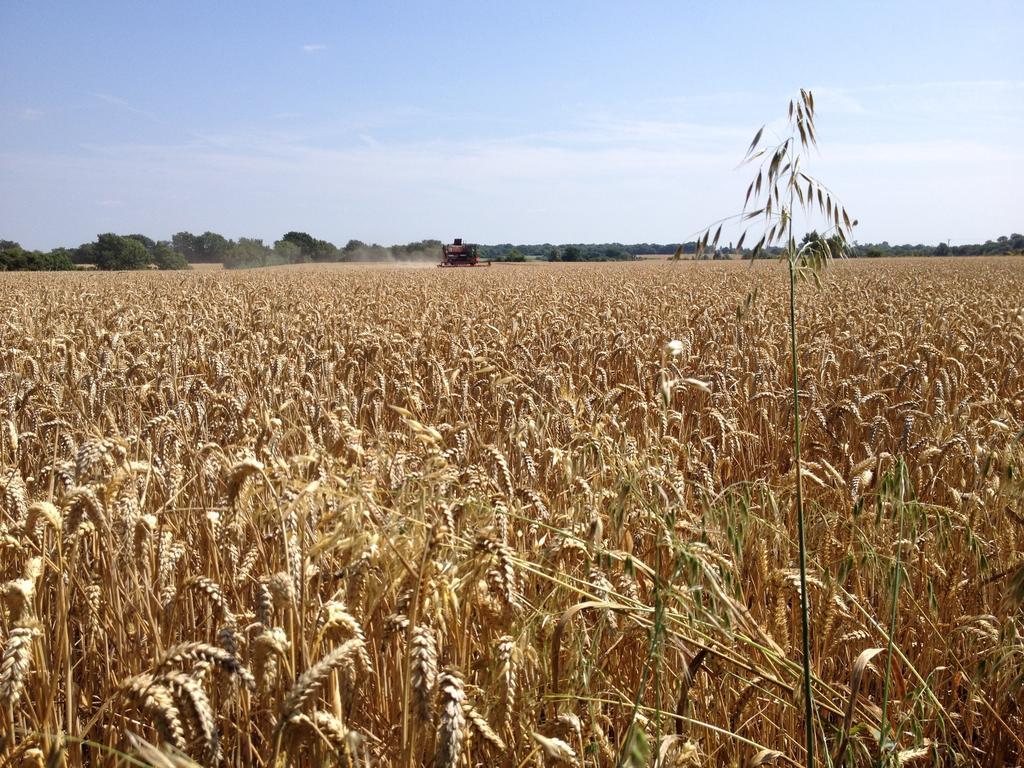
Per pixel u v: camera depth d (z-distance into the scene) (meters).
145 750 1.76
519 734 2.73
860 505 3.68
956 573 4.11
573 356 10.71
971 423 6.40
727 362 10.14
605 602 2.67
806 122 3.01
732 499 3.65
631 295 23.97
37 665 2.99
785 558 3.95
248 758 2.93
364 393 7.20
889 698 3.76
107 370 7.66
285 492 3.33
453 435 5.21
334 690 2.51
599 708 2.95
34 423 6.18
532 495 3.90
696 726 3.10
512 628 2.75
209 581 2.91
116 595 3.53
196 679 2.19
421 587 2.49
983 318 15.13
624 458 3.99
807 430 7.12
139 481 4.17
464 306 20.56
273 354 10.93
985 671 3.38
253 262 134.62
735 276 35.22
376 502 3.32
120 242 116.62
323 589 3.34
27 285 35.75
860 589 3.97
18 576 3.61
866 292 25.05
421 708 2.16
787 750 3.34
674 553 2.93
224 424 6.06
